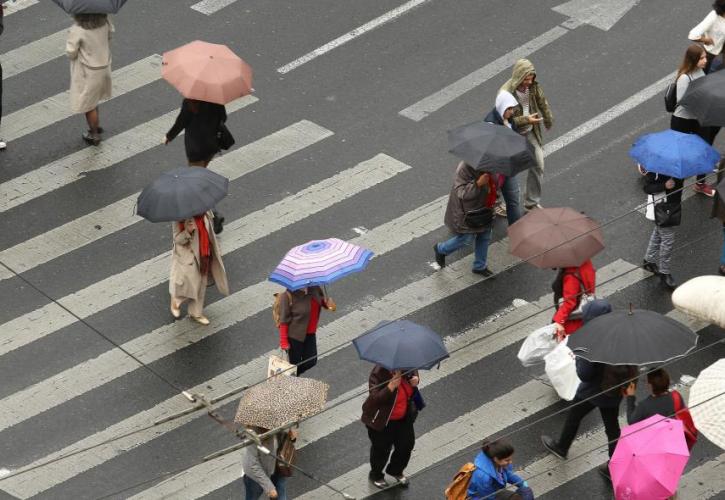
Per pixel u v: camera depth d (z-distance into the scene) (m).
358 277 36.56
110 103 42.25
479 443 32.19
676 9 45.72
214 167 39.97
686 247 37.50
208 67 36.72
